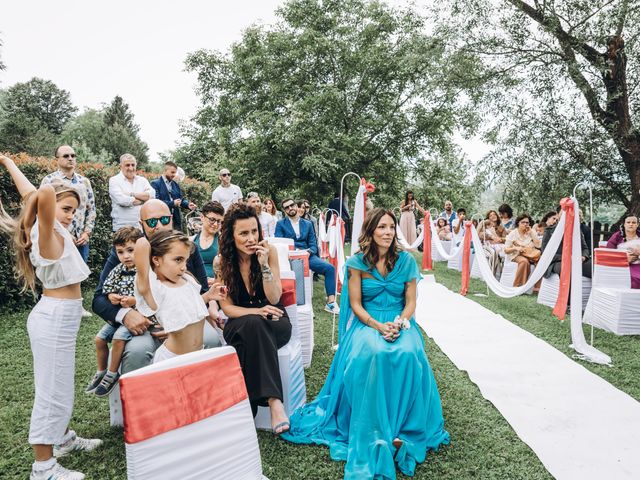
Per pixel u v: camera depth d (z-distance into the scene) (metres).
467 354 4.77
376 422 2.82
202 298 3.04
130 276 3.34
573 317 4.96
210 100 26.16
